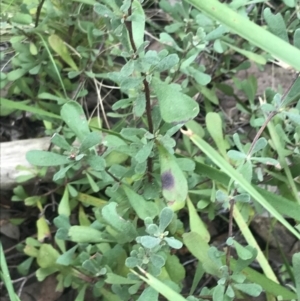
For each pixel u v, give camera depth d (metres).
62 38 0.42
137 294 0.31
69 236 0.31
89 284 0.33
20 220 0.41
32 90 0.43
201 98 0.45
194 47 0.36
